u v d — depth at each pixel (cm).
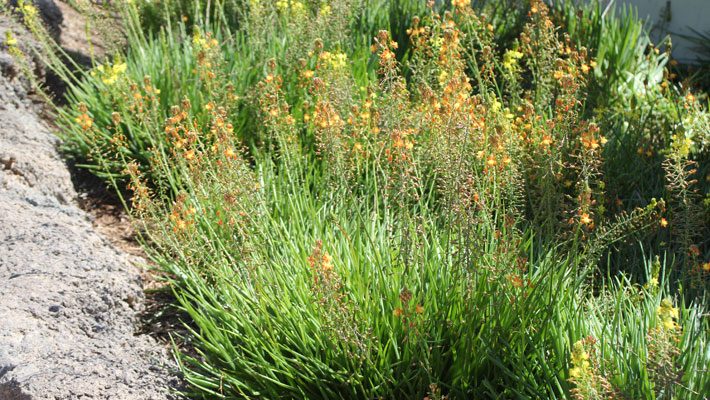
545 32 494
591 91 568
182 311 386
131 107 473
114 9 752
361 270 341
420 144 406
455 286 313
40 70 652
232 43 599
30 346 316
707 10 794
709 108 561
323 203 419
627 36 645
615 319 301
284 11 617
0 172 446
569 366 290
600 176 459
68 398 295
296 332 321
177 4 732
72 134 545
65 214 437
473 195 330
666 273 394
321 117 377
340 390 315
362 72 565
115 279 382
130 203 501
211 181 398
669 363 252
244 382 323
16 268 365
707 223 438
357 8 638
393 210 401
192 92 535
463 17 494
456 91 344
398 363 307
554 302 304
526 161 413
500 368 303
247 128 513
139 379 320
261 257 348
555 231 393
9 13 600
